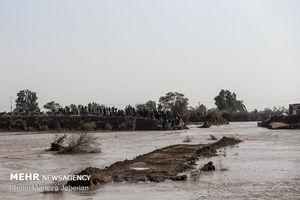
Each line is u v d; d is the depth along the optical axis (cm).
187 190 2122
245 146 4666
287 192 2055
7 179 2553
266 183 2288
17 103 17900
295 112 11806
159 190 2131
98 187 2230
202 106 18025
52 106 15550
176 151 3950
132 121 9588
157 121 9738
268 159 3356
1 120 9675
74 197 2000
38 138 6738
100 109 10094
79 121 9662
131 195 2027
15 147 5019
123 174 2572
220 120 15050
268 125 10375
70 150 4172
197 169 2828
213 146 4281
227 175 2559
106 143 5581
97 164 3247
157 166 2912
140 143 5525
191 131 8919
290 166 2934
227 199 1914
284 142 5178
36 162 3409
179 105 17562
